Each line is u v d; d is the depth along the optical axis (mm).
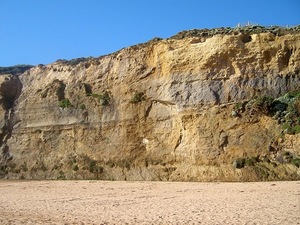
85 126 39250
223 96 31953
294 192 19344
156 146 34281
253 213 14039
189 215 14391
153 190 24797
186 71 34000
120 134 36750
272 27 35312
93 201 20219
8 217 15375
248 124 30141
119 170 35312
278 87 30984
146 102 35906
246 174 27984
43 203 19938
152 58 37031
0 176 42094
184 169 31609
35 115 43375
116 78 39062
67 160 39219
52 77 45094
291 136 28156
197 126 31906
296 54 31250
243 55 32312
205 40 34125
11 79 47438
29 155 42250
